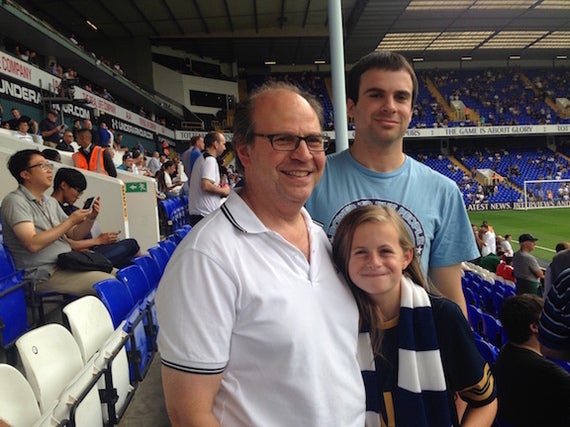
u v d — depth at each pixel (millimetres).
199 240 1077
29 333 1931
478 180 30000
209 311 1027
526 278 7449
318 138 1179
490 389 1347
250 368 1077
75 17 20562
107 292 2959
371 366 1327
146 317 3449
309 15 22406
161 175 9984
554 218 21141
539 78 35406
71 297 3369
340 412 1132
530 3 22266
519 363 2211
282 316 1075
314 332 1115
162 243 5289
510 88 34781
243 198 1228
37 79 12000
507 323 2271
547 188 28906
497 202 27484
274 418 1067
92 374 2180
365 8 21812
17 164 3334
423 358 1308
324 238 1375
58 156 5875
